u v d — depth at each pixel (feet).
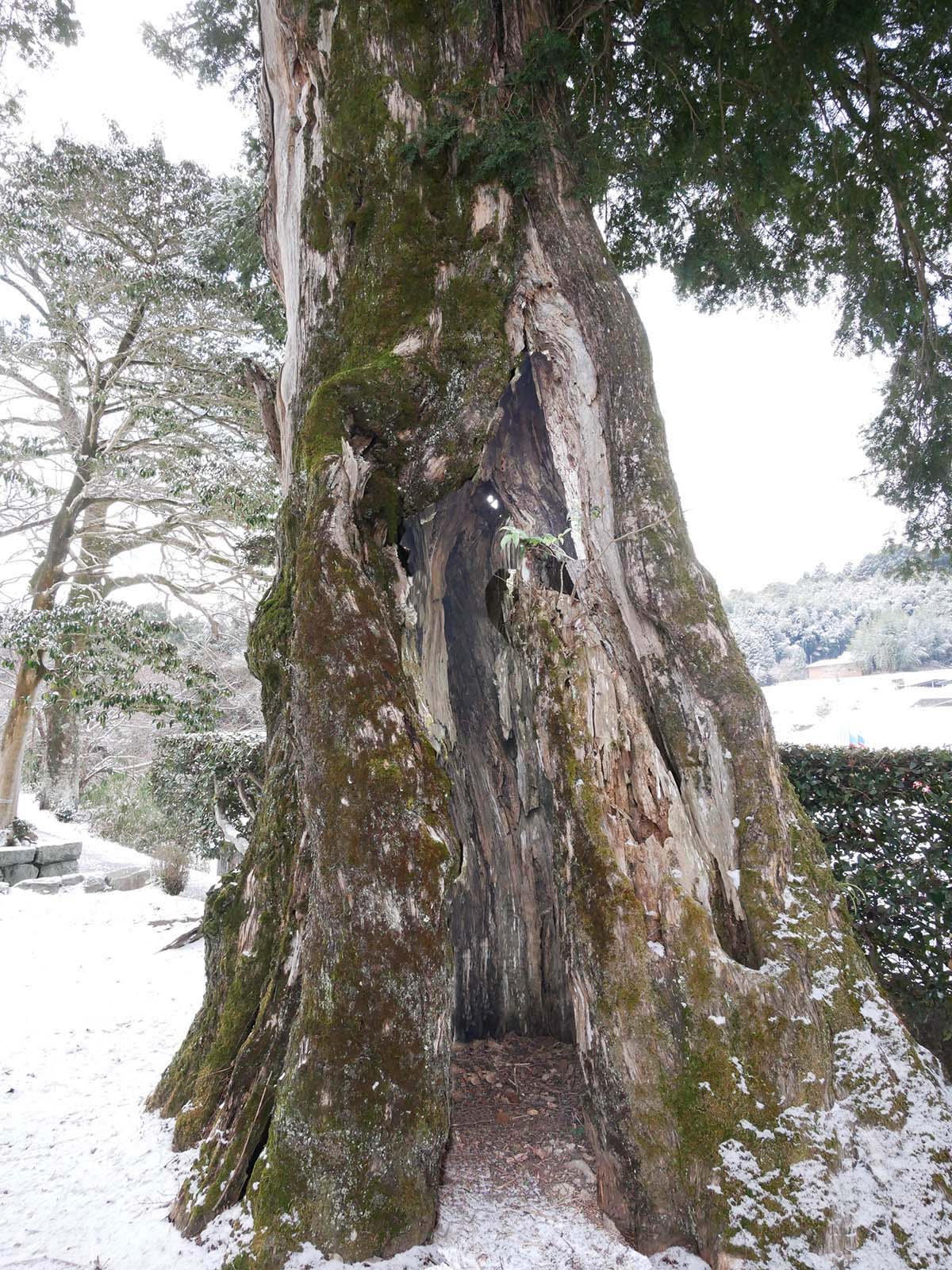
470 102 11.02
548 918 13.17
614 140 13.56
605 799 8.89
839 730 35.68
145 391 41.34
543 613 9.87
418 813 8.05
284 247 12.87
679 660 9.77
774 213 17.71
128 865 40.52
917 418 18.42
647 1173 7.51
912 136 15.66
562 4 13.06
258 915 9.67
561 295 10.91
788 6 12.76
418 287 10.50
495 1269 7.07
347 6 11.21
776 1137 7.43
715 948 8.21
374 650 8.52
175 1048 13.48
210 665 49.06
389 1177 7.27
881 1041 8.43
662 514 10.16
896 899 12.78
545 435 12.00
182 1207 7.87
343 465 9.17
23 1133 9.95
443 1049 7.88
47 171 36.29
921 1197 7.38
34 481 39.81
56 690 42.65
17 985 17.65
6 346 39.63
